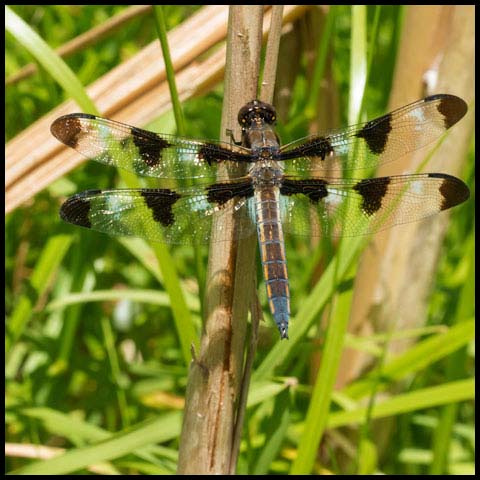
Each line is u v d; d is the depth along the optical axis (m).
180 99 0.69
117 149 0.67
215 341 0.65
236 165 0.68
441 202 0.68
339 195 0.68
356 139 0.69
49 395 0.73
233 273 0.65
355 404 0.70
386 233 0.73
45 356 0.74
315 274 0.74
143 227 0.67
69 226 0.72
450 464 0.73
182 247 0.76
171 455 0.70
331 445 0.73
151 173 0.68
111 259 0.76
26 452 0.70
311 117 0.72
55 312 0.75
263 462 0.67
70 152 0.69
